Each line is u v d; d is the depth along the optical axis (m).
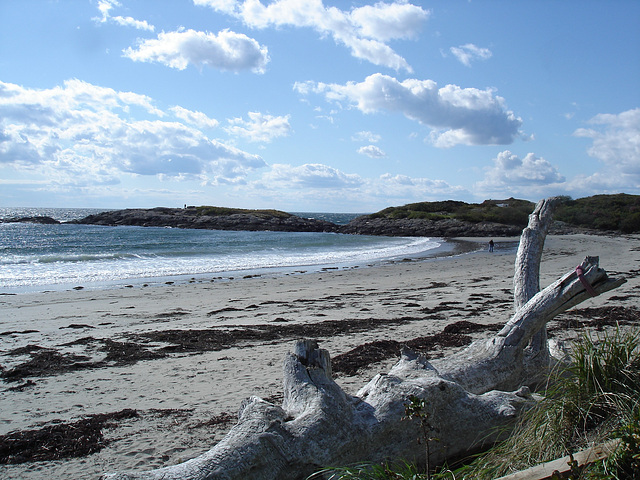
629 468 2.56
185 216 86.50
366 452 3.19
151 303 14.09
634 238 53.06
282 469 2.85
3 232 60.28
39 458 4.06
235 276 22.12
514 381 4.52
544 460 3.10
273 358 7.35
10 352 7.94
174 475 2.61
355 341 8.32
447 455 3.51
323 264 28.64
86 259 29.00
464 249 44.34
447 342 7.93
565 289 4.40
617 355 3.79
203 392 5.79
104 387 6.04
